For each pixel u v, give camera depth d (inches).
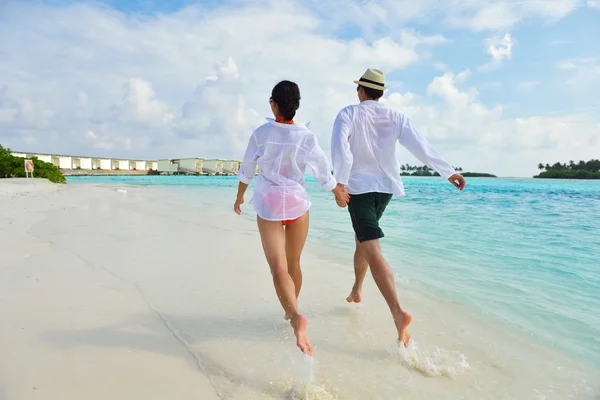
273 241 103.2
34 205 428.1
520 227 308.7
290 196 104.4
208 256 200.5
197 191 946.7
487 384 86.8
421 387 85.2
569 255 207.3
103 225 295.6
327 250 227.1
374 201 114.7
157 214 391.9
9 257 181.9
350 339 108.6
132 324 112.0
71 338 100.7
